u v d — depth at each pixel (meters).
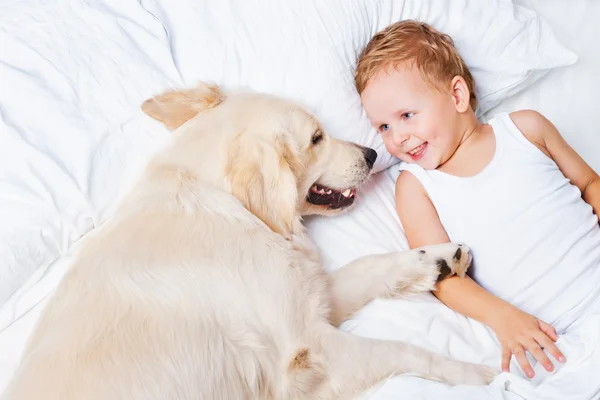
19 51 1.52
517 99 1.97
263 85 1.68
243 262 1.30
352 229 1.66
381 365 1.27
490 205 1.58
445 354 1.37
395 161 1.86
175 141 1.45
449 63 1.67
